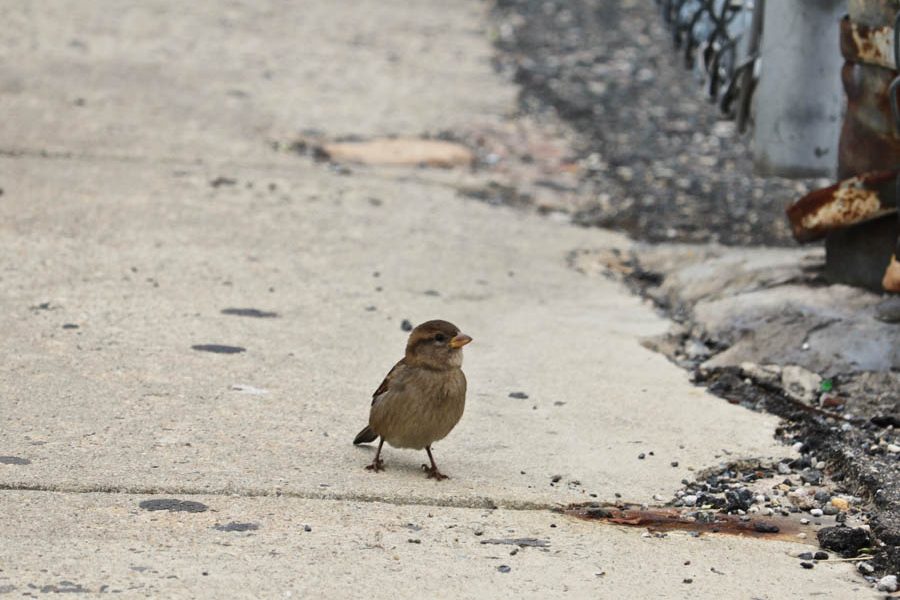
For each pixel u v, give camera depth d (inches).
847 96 457.1
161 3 1097.4
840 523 335.3
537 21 1141.1
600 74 970.1
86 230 559.8
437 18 1139.9
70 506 308.7
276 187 659.4
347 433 375.2
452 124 823.1
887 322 449.4
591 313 518.9
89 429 358.9
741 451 382.0
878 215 451.8
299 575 280.2
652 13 1176.8
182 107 793.6
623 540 315.9
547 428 390.9
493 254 589.3
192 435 361.4
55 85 805.2
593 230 647.8
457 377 338.0
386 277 539.5
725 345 471.5
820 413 411.2
